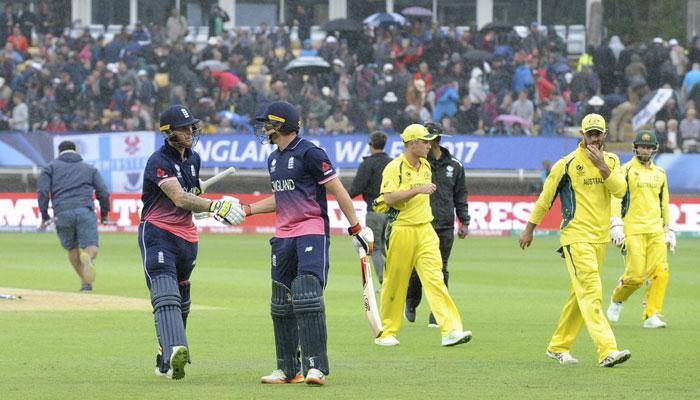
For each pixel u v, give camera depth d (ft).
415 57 471.62
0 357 131.75
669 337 156.76
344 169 432.25
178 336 110.52
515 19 533.55
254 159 433.89
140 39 476.54
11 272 258.57
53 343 144.15
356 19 532.73
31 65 450.30
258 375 118.83
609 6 525.34
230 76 453.58
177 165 114.73
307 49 490.49
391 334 147.02
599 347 125.49
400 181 145.38
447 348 143.33
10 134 426.51
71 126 444.96
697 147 441.68
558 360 130.93
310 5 533.55
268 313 180.24
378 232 203.21
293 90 451.12
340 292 218.18
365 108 448.24
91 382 113.19
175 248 114.52
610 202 128.77
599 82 470.39
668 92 449.89
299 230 111.86
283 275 113.29
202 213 115.44
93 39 474.90
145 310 183.21
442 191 167.02
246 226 431.02
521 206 421.59
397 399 103.30
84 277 215.92
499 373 120.98
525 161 435.53
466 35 479.82
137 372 120.47
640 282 172.24
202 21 530.27
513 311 187.93
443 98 448.65
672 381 115.55
